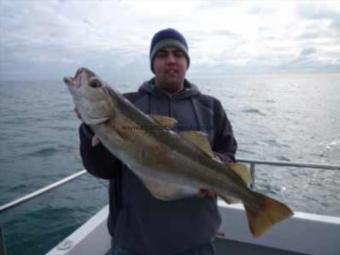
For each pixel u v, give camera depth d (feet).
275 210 3.13
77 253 4.53
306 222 5.08
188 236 3.25
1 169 16.88
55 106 49.01
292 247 5.19
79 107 2.89
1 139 25.09
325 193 12.67
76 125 31.89
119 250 3.36
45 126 31.48
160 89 3.66
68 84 2.94
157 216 3.23
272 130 28.14
